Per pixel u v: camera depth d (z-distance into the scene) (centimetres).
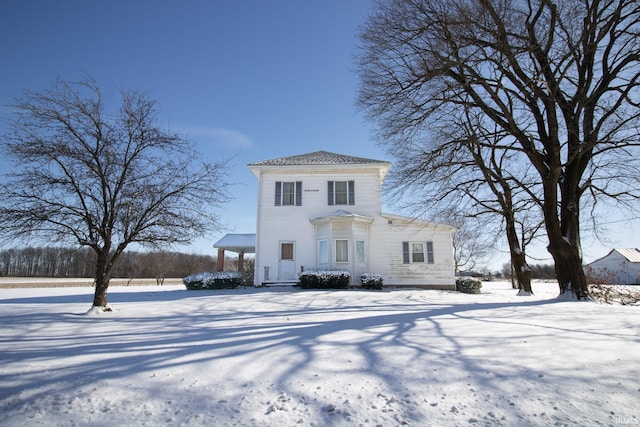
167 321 862
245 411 340
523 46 1211
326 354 507
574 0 1210
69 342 622
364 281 1842
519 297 1584
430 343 564
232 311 1052
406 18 1265
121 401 365
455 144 1500
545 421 315
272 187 2111
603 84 1288
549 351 505
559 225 1302
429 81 1362
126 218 1070
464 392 373
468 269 4262
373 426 311
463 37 1188
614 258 4638
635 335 605
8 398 374
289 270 2012
